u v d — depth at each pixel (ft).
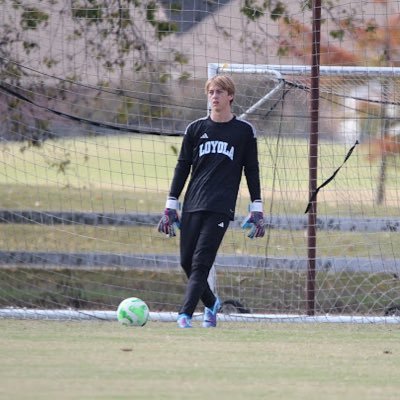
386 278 125.90
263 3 135.44
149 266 129.90
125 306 97.50
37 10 132.98
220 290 120.57
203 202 93.45
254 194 95.76
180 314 95.91
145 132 111.65
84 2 133.18
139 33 134.62
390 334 96.12
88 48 134.72
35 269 130.82
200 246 93.76
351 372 72.90
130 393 63.46
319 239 128.16
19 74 134.92
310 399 63.05
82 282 128.16
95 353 78.18
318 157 122.31
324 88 127.54
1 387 64.49
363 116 128.98
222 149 94.07
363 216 129.08
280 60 135.44
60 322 101.14
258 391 65.05
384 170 129.59
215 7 132.98
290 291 119.85
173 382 67.21
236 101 126.62
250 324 103.04
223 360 76.48
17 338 86.12
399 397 64.44
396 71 119.65
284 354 80.64
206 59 131.23
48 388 64.49
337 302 119.96
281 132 124.57
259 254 126.72
